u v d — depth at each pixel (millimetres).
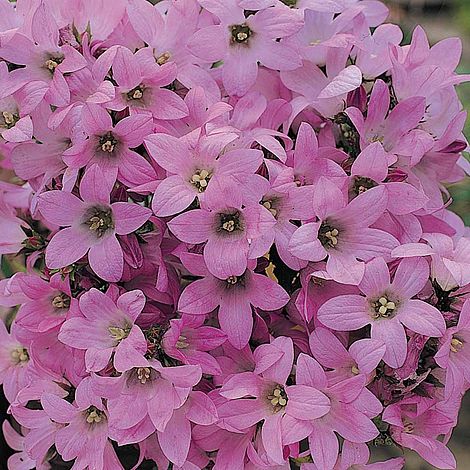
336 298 531
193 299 538
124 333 535
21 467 594
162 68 543
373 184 549
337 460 546
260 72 570
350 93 555
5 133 537
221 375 540
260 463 533
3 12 555
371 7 589
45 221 581
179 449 533
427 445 538
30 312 553
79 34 555
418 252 531
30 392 550
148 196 561
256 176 527
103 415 548
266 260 547
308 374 529
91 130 535
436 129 574
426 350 540
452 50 570
